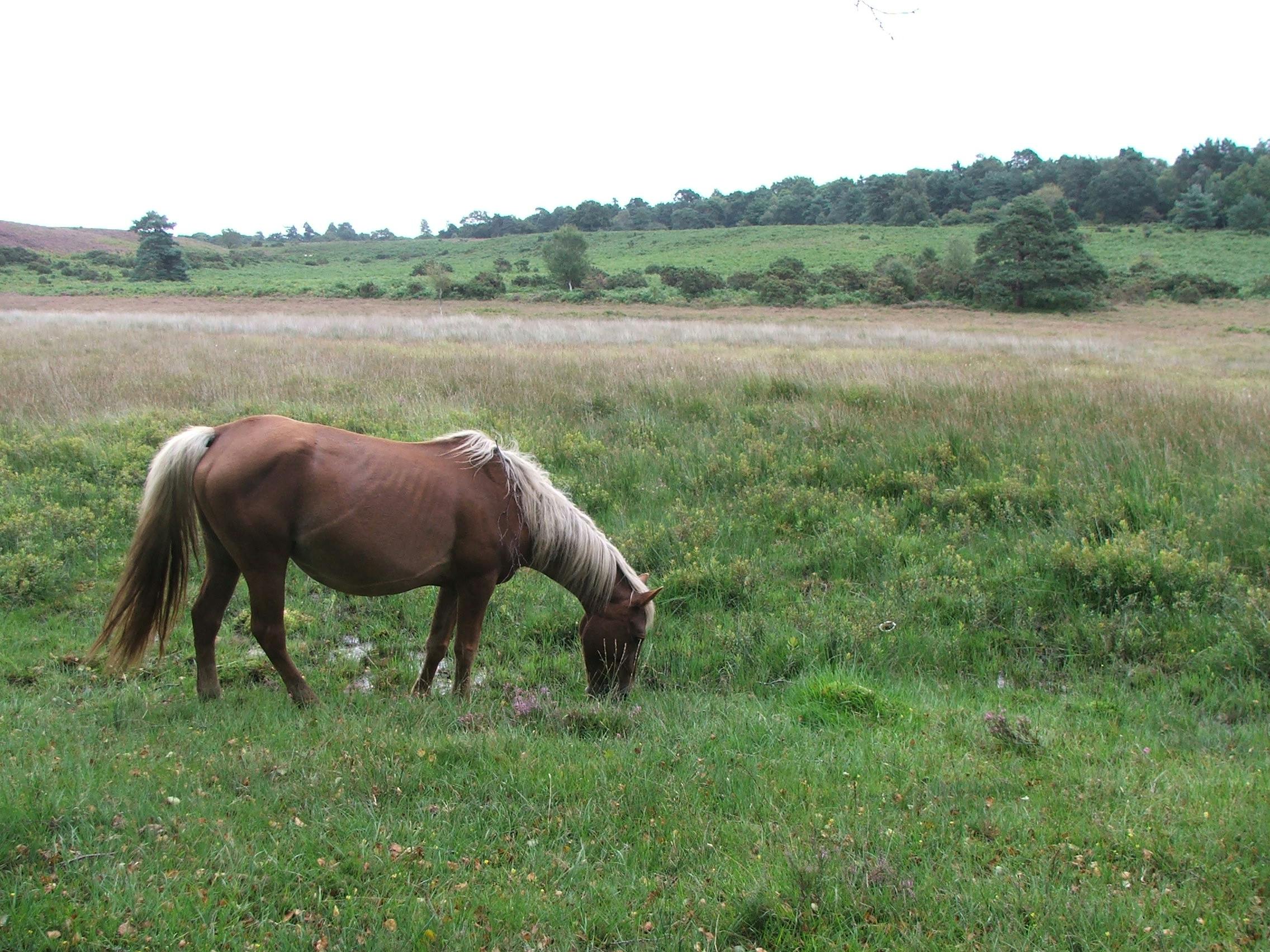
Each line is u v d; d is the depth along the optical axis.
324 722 4.22
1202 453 8.60
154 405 10.67
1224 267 67.94
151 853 2.92
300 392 11.57
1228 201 93.94
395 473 4.48
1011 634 6.12
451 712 4.47
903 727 4.61
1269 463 8.38
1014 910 2.83
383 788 3.50
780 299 52.22
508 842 3.19
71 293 54.28
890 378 12.28
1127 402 10.63
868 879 2.95
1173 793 3.75
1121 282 58.19
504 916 2.72
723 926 2.74
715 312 45.06
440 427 9.70
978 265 55.03
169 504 4.39
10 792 3.17
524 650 5.95
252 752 3.75
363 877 2.89
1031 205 52.75
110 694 4.75
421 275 72.00
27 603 6.06
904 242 86.88
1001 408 10.38
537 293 56.56
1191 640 5.89
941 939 2.71
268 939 2.53
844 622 6.11
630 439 9.80
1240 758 4.36
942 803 3.59
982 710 4.93
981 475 8.65
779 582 6.91
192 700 4.60
